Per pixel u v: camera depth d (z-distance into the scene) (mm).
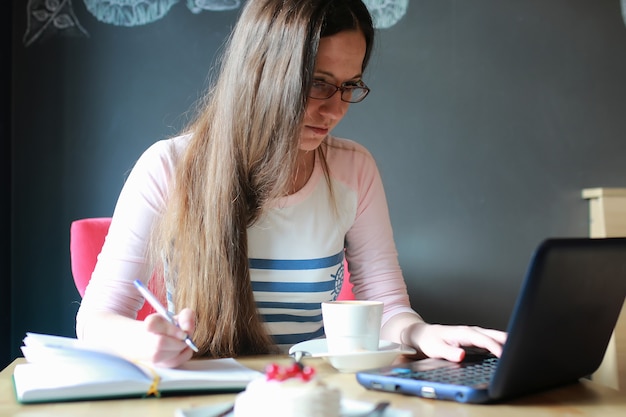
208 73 2621
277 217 1390
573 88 2789
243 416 725
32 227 2586
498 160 2748
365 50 1325
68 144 2596
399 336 1318
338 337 1102
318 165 1452
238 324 1283
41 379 935
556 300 860
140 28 2621
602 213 2670
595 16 2801
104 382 894
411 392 917
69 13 2602
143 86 2619
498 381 852
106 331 1131
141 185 1343
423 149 2715
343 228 1498
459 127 2730
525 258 2754
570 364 968
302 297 1438
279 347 1440
